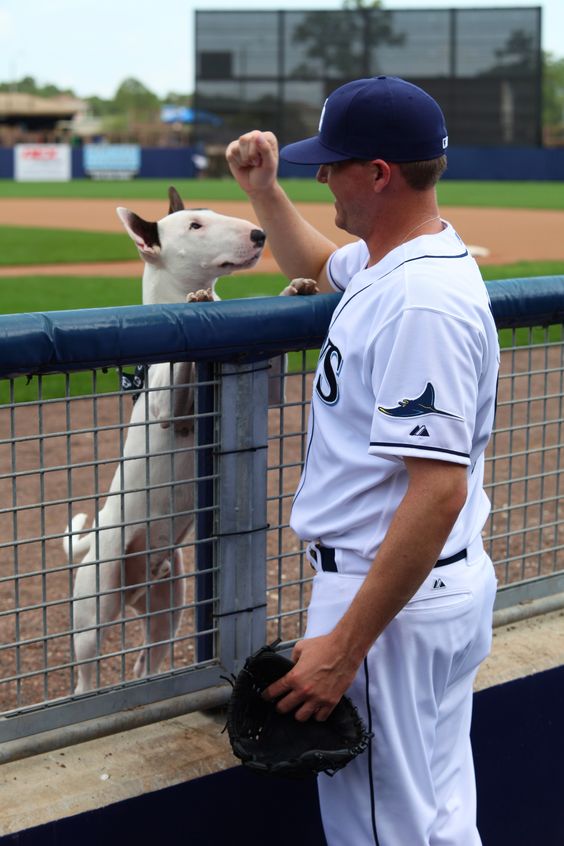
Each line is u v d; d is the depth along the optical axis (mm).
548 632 2928
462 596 2068
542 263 14719
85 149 46094
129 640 3840
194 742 2285
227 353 2186
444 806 2207
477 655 2207
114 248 17906
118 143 60406
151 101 134250
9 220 24703
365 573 2031
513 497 5344
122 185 39531
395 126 1926
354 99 1941
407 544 1861
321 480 2076
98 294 11688
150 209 26562
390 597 1877
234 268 3502
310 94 42094
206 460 2291
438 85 40844
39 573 2057
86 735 2178
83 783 2102
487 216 23812
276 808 2326
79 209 27766
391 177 1959
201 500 2311
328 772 2027
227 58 42344
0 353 1851
